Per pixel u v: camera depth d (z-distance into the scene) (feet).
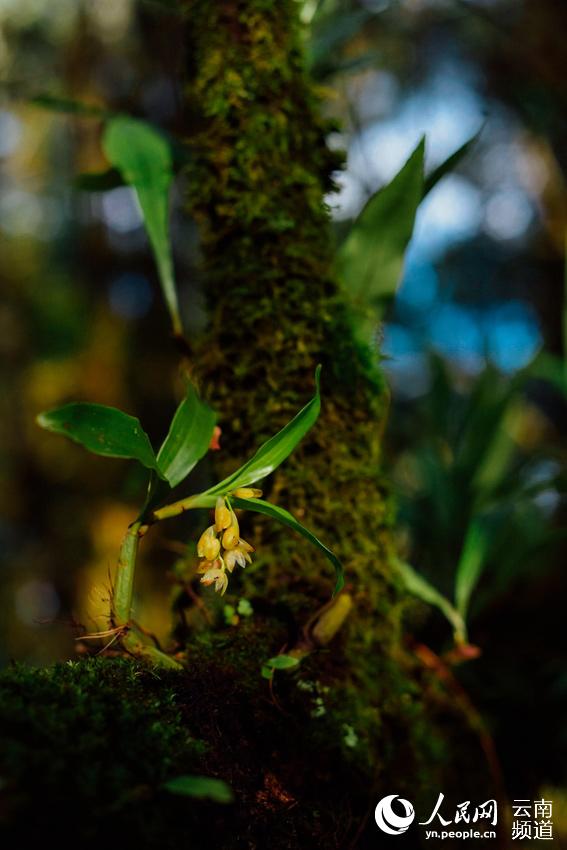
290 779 1.67
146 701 1.51
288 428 1.55
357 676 1.85
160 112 6.55
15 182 10.50
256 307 1.92
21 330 9.34
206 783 1.34
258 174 1.94
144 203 2.00
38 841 1.30
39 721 1.38
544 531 2.90
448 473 2.61
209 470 1.95
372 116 7.71
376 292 2.02
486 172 8.93
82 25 7.63
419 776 1.94
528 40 5.85
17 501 8.86
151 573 6.44
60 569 8.55
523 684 2.68
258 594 1.86
